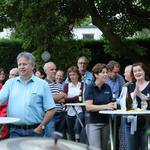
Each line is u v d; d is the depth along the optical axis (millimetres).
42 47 20844
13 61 25016
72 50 21375
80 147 2848
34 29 20703
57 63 21062
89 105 9383
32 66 7977
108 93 9547
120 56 22094
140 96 8891
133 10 21047
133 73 8984
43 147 2750
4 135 8523
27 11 20281
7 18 20969
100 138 9375
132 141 8789
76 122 11719
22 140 2926
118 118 10016
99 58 24891
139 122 8695
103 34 20688
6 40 24953
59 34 21156
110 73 11898
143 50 21859
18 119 7430
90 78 12227
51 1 20188
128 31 21719
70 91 11859
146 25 21359
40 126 7879
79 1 20219
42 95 7961
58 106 11773
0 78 13570
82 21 22875
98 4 21078
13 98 7953
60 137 2973
